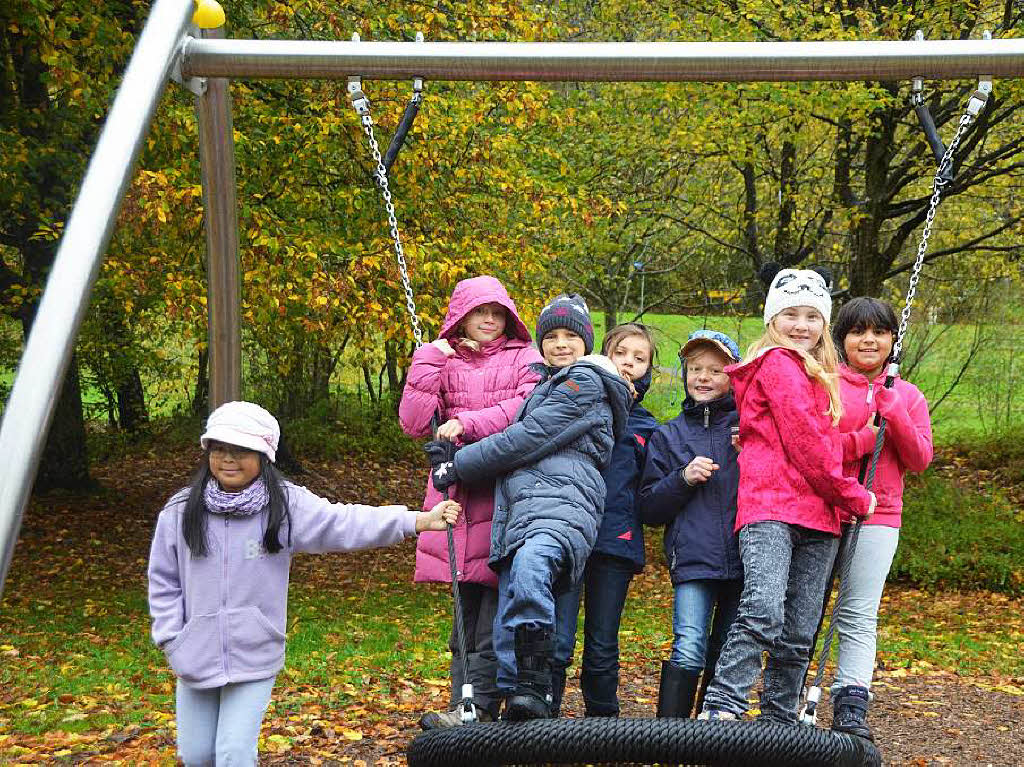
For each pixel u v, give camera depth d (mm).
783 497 3273
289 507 3322
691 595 3727
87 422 20000
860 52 3797
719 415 3875
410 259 9930
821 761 2799
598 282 17578
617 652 3918
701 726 2764
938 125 12242
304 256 9633
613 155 14156
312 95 10523
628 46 3896
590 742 2756
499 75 3926
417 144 10531
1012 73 3725
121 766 5035
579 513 3371
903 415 3541
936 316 18891
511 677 3299
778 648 3338
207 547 3244
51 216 11156
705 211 15234
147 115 3252
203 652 3234
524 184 11500
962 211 16547
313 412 20766
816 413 3285
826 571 3361
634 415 4090
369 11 10766
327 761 5141
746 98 12062
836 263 15422
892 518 3705
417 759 2980
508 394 3818
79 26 9891
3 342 15438
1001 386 19922
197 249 10273
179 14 3506
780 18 11789
